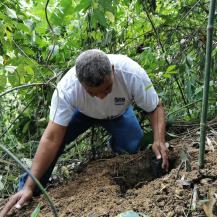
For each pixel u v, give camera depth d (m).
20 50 1.49
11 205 1.22
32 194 1.28
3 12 1.46
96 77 1.13
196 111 1.66
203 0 1.70
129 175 1.41
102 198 1.18
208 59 1.02
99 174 1.38
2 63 1.47
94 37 1.70
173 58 1.66
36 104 1.71
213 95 1.59
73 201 1.19
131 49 1.79
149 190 1.15
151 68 1.65
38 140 1.73
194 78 1.58
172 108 1.72
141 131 1.54
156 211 1.04
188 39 1.66
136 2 1.76
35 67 1.48
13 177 1.43
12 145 1.62
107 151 1.67
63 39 1.80
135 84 1.31
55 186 1.45
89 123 1.47
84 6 1.51
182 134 1.57
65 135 1.43
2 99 1.69
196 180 1.12
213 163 1.19
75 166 1.62
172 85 1.72
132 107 1.60
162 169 1.39
